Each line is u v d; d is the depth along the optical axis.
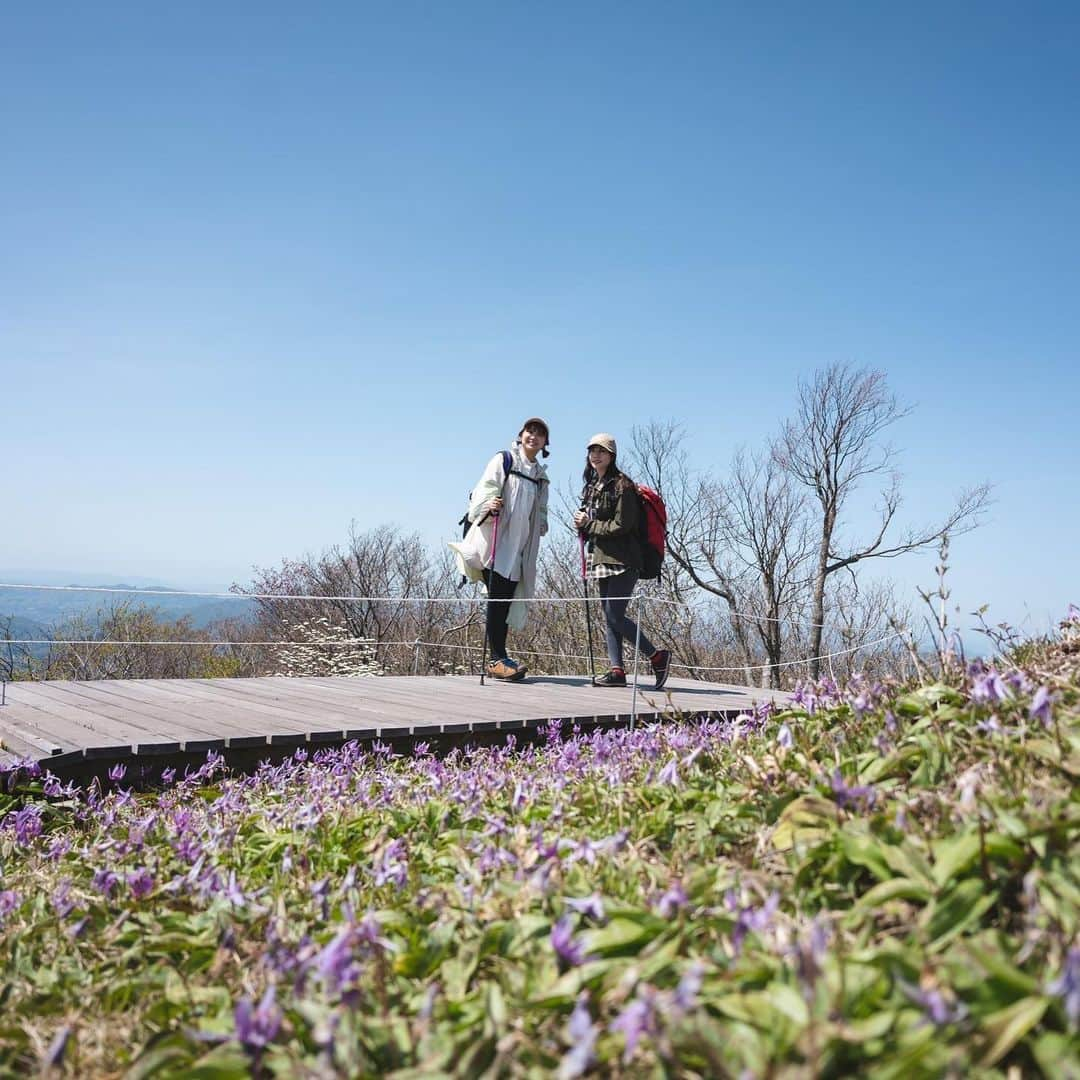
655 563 8.79
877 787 2.65
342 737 5.91
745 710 7.29
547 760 5.03
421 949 2.35
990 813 2.26
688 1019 1.63
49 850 3.92
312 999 2.06
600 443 8.52
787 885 2.37
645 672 10.41
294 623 23.05
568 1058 1.48
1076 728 2.74
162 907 3.00
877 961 1.76
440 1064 1.76
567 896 2.45
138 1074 1.86
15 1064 2.10
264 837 3.67
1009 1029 1.49
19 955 2.72
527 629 21.78
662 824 3.02
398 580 27.05
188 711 6.95
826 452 23.98
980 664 3.24
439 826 3.56
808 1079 1.42
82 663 19.62
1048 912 1.85
